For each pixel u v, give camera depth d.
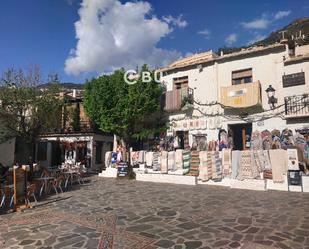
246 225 7.87
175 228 7.79
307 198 11.52
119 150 21.75
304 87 15.80
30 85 20.66
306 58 15.82
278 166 13.87
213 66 19.38
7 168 17.91
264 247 6.19
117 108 19.48
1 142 20.88
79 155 26.91
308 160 15.41
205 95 19.47
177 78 21.05
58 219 9.05
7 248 6.62
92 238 7.14
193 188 14.80
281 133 16.45
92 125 26.59
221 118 18.62
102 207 10.66
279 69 16.84
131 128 20.67
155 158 18.48
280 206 10.13
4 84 19.92
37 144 28.69
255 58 17.80
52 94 21.08
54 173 16.50
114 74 20.19
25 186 11.07
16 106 19.81
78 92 30.19
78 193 13.91
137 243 6.70
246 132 18.08
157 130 20.38
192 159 16.78
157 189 14.70
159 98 20.83
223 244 6.46
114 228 7.94
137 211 9.90
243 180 14.52
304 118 15.83
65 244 6.77
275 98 16.78
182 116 20.30
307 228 7.45
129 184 16.92
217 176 15.58
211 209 9.91
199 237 7.00
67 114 26.66
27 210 10.45
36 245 6.77
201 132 19.33
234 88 17.77
